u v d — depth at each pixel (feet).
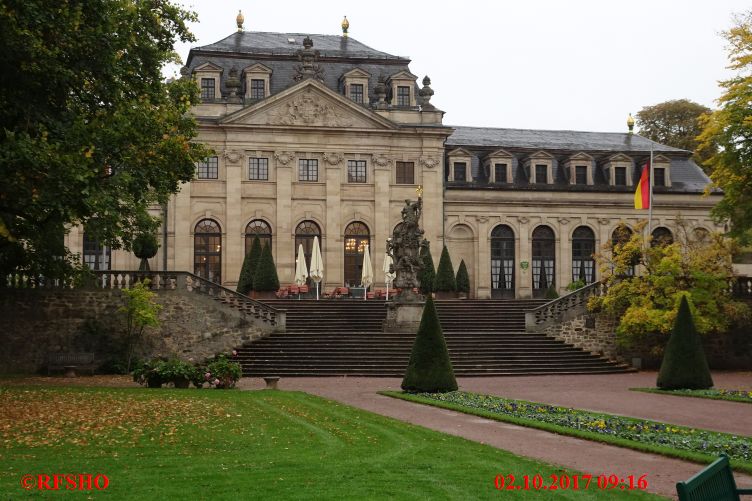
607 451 54.85
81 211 81.30
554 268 214.28
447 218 209.87
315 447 53.47
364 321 149.69
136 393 87.30
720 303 143.74
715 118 133.59
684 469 48.62
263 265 168.14
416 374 94.84
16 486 40.57
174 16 113.29
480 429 65.00
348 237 199.00
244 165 194.70
